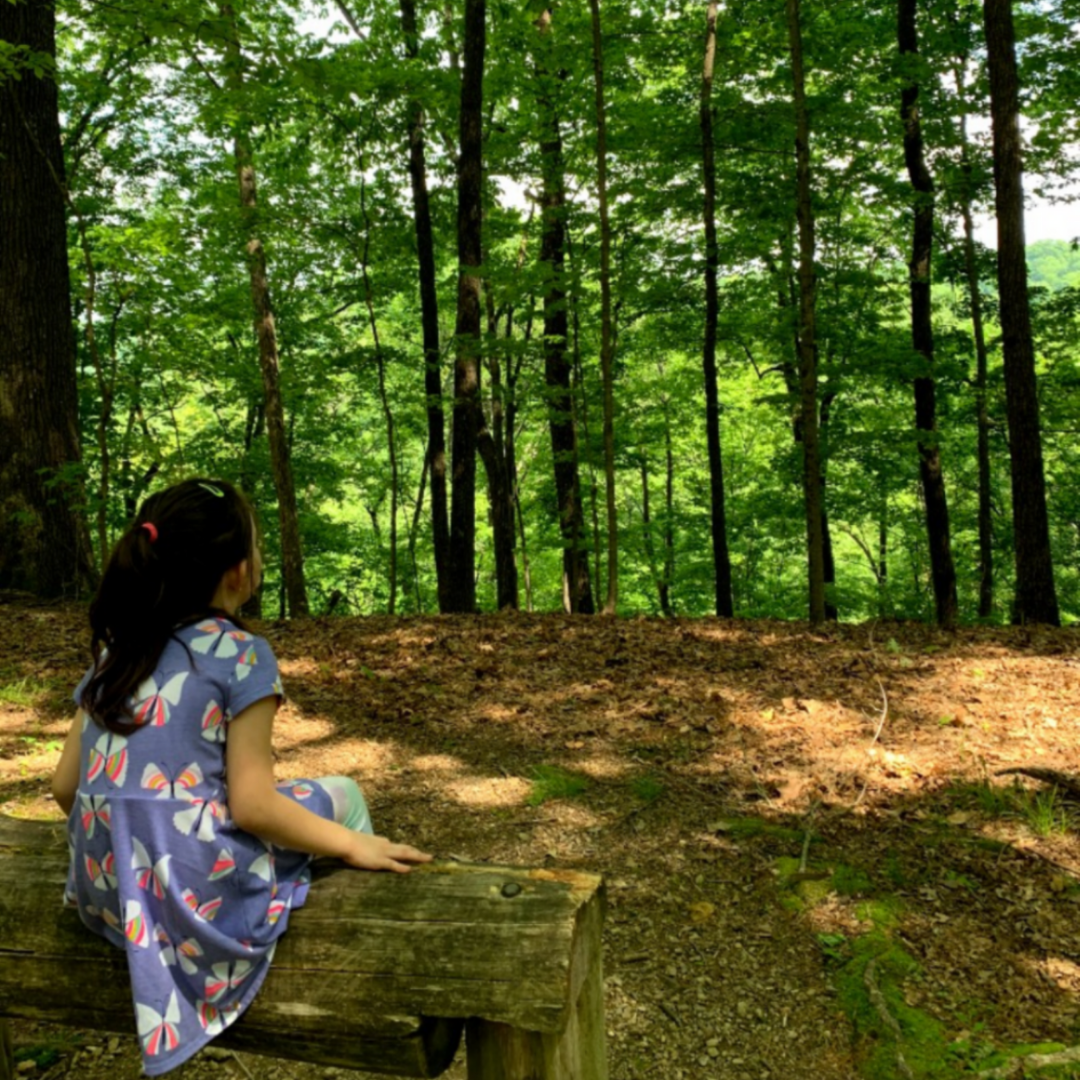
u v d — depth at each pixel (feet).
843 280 35.27
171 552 5.05
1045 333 44.62
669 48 35.50
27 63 22.80
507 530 42.37
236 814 4.83
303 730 16.15
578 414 43.27
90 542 28.12
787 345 39.50
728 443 69.36
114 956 5.14
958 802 12.79
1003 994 8.88
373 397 59.57
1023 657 19.45
